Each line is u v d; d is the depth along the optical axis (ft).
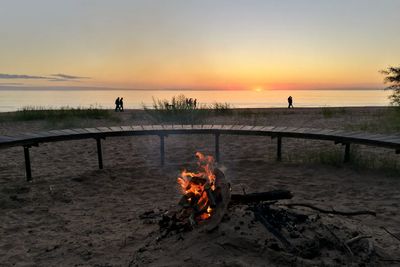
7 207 15.96
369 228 12.73
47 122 49.08
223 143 32.65
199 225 10.98
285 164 23.61
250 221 10.61
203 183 12.12
